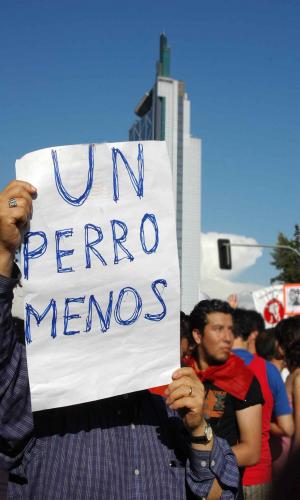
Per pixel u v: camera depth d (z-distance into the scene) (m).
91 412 1.91
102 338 1.88
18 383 1.81
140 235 1.94
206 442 1.89
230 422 3.16
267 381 4.03
